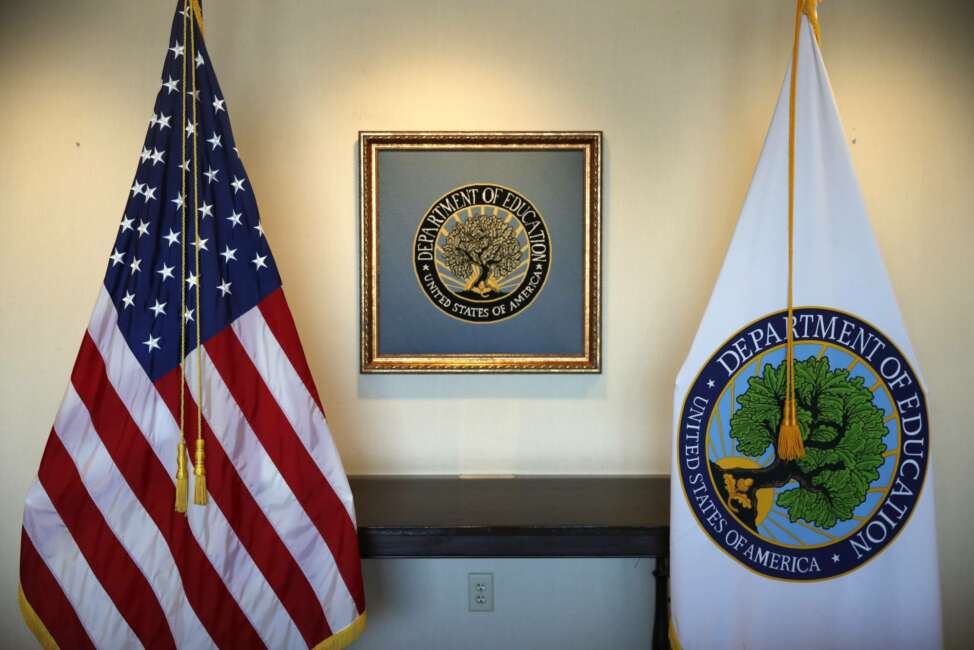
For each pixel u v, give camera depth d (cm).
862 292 157
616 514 167
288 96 191
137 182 160
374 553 162
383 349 193
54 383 192
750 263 159
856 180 157
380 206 191
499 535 160
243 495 159
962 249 191
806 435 158
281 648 159
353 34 191
